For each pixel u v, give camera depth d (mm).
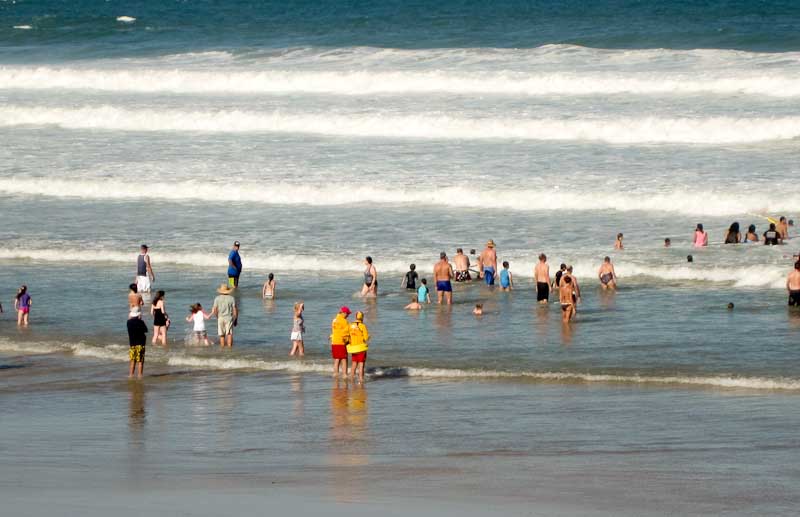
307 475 23984
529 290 52219
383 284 53312
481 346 41562
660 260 53969
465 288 53156
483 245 57938
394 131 83562
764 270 51562
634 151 74688
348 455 26484
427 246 58188
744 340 40875
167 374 38469
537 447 27094
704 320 44500
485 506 21094
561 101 88188
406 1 195125
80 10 199625
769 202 61656
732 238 56219
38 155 81125
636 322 44656
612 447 26859
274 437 28828
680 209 62500
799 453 25719
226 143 82750
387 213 65125
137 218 66500
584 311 47188
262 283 54125
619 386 34938
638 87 90500
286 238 60750
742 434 27969
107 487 22578
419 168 72625
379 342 42719
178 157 78875
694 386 34594
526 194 65375
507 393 34375
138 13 188000
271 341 43406
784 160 70375
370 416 31531
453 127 82062
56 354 41844
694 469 24234
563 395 33875
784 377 35094
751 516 20469
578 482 23141
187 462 25625
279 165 75250
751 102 84625
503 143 78812
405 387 35656
